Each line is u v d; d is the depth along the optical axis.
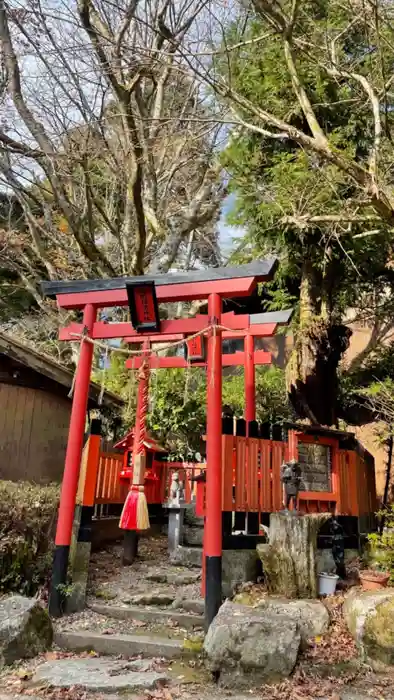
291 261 8.66
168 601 5.34
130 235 10.38
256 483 5.89
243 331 8.31
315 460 6.53
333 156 5.04
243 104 5.42
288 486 5.36
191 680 3.89
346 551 6.42
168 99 9.61
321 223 6.62
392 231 5.83
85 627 4.77
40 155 8.58
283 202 6.89
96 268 9.71
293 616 4.46
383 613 4.31
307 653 4.14
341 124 7.88
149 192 9.96
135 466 5.47
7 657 4.05
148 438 7.84
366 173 4.91
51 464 7.96
